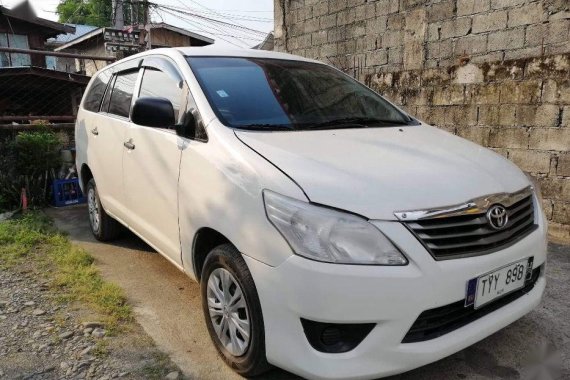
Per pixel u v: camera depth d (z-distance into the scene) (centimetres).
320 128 292
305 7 796
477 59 550
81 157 470
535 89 491
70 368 256
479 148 296
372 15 679
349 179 215
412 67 630
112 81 431
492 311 232
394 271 197
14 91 975
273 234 209
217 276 256
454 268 207
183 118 295
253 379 249
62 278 368
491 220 221
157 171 311
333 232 199
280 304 207
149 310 324
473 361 267
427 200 211
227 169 242
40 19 1680
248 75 321
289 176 217
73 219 556
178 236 292
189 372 254
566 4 466
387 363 203
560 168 480
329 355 203
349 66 730
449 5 573
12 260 408
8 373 252
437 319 213
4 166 591
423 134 309
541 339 289
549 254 432
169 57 342
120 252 436
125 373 253
